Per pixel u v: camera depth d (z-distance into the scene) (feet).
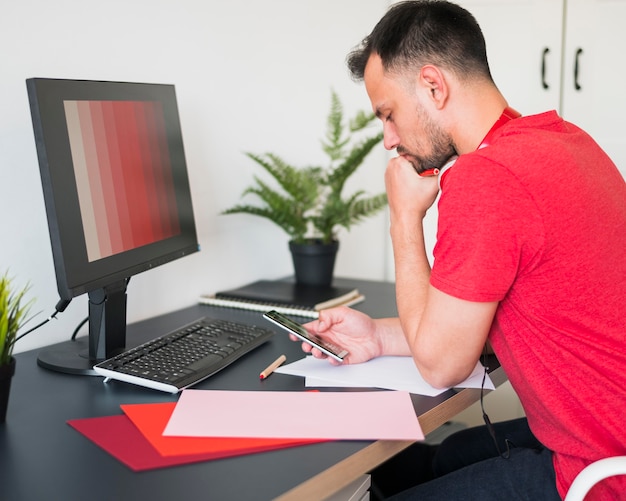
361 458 3.01
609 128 7.50
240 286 6.40
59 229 3.70
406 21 3.71
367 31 7.70
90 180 3.96
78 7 4.75
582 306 3.28
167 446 3.03
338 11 7.27
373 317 5.31
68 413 3.46
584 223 3.24
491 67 7.60
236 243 6.33
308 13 6.91
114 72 5.05
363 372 4.00
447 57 3.64
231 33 6.06
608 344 3.33
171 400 3.61
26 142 4.53
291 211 6.09
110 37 5.00
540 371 3.42
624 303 3.37
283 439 3.08
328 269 6.23
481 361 4.25
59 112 3.75
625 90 7.39
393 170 4.08
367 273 8.20
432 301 3.43
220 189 6.11
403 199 4.04
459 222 3.25
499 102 3.73
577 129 3.74
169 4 5.44
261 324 5.19
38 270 4.67
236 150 6.24
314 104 7.13
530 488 3.65
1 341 3.26
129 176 4.30
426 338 3.47
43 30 4.56
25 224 4.57
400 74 3.76
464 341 3.37
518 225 3.16
